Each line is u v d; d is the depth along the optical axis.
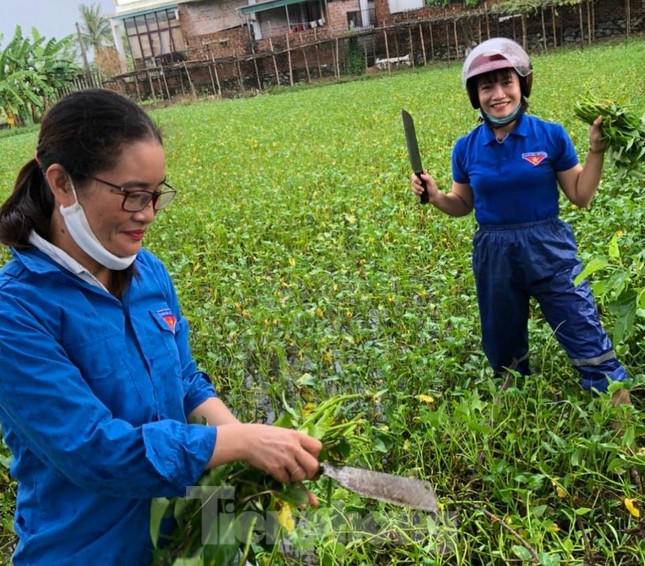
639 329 3.94
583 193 3.46
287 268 5.95
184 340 2.15
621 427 3.20
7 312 1.59
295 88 33.12
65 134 1.57
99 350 1.72
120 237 1.67
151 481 1.59
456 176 3.74
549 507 3.04
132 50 41.00
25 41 36.09
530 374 3.94
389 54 33.22
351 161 11.00
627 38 27.17
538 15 29.27
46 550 1.81
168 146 14.20
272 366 4.82
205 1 37.78
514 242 3.44
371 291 5.40
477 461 3.25
